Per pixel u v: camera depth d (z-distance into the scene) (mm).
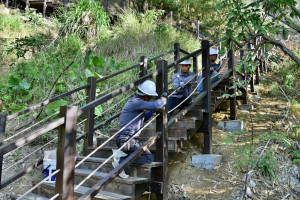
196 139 4668
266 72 8664
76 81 5730
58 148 1897
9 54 7449
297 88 6883
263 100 6723
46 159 3094
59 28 8375
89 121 3748
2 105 5133
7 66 6996
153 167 2854
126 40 7512
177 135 3348
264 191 3361
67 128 1880
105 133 4734
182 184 3551
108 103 5219
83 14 8406
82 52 7371
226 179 3582
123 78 5633
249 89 7398
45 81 5652
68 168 1862
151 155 2834
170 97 4055
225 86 5133
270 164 3729
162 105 2793
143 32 7789
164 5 12008
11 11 9734
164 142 2922
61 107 1920
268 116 5555
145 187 2748
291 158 4031
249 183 3457
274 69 8867
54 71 5824
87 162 3389
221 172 3732
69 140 1886
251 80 7148
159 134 2893
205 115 4141
